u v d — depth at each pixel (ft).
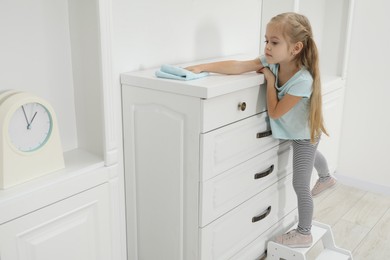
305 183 6.28
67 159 5.26
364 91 8.89
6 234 4.40
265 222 6.59
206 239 5.38
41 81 5.01
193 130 4.95
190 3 6.26
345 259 6.61
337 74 8.82
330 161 9.04
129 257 6.13
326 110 8.21
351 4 8.29
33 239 4.68
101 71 4.94
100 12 4.76
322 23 8.75
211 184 5.22
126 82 5.39
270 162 6.30
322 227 6.84
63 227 4.96
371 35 8.57
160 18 5.85
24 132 4.57
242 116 5.44
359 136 9.17
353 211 8.42
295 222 7.43
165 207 5.52
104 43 4.87
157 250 5.81
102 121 5.14
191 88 4.81
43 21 4.89
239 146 5.53
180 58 6.32
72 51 5.23
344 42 8.54
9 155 4.44
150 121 5.32
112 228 5.58
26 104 4.53
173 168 5.27
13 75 4.73
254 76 5.45
